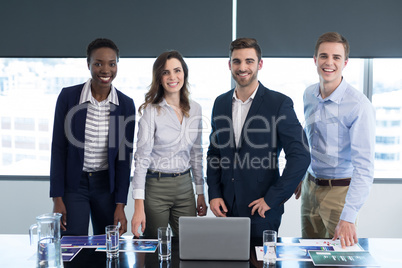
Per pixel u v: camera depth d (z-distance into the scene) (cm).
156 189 278
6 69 437
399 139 441
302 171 244
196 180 296
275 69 428
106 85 271
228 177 260
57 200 279
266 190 255
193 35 405
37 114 444
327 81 261
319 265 188
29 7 407
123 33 407
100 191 281
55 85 439
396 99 435
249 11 399
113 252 200
